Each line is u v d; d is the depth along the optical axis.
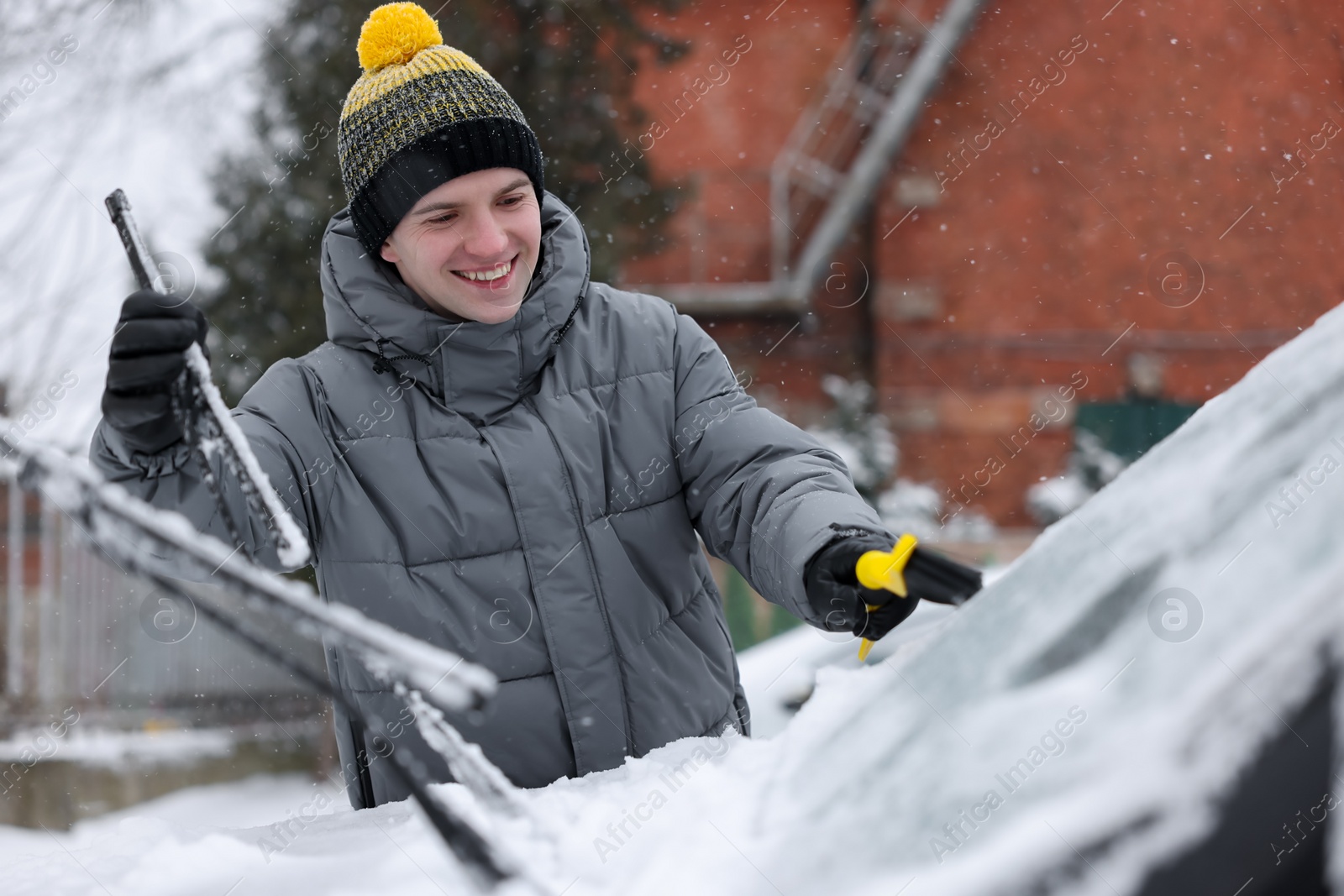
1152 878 0.46
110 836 1.05
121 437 1.07
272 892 0.85
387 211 1.38
